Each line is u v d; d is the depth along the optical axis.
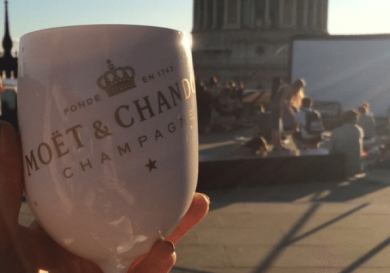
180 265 4.00
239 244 4.53
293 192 7.50
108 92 0.50
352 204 6.21
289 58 17.31
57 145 0.50
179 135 0.54
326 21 64.25
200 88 15.70
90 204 0.50
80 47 0.50
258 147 8.67
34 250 0.65
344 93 16.75
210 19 64.81
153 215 0.53
